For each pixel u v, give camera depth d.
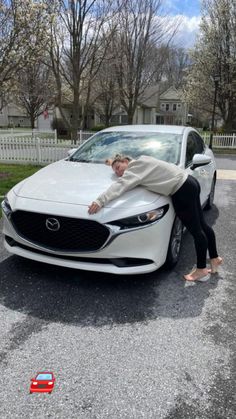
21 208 3.15
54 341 2.51
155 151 4.18
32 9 9.38
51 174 3.69
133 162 3.20
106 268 3.04
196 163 4.17
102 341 2.52
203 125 52.62
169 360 2.35
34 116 31.02
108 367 2.27
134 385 2.12
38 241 3.18
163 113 54.12
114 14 13.52
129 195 3.11
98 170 3.76
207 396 2.06
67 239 3.04
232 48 21.50
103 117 32.53
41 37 9.91
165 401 2.01
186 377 2.20
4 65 9.61
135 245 3.02
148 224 3.04
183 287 3.34
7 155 12.34
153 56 18.19
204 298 3.16
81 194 3.17
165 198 3.24
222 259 4.06
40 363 2.29
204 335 2.63
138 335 2.60
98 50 14.53
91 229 2.96
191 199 3.19
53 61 13.75
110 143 4.52
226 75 22.25
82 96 22.83
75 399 2.01
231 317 2.88
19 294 3.11
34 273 3.49
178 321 2.79
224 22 21.11
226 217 5.88
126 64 17.81
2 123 48.19
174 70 45.97
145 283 3.39
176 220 3.52
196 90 23.64
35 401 1.99
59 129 31.48
